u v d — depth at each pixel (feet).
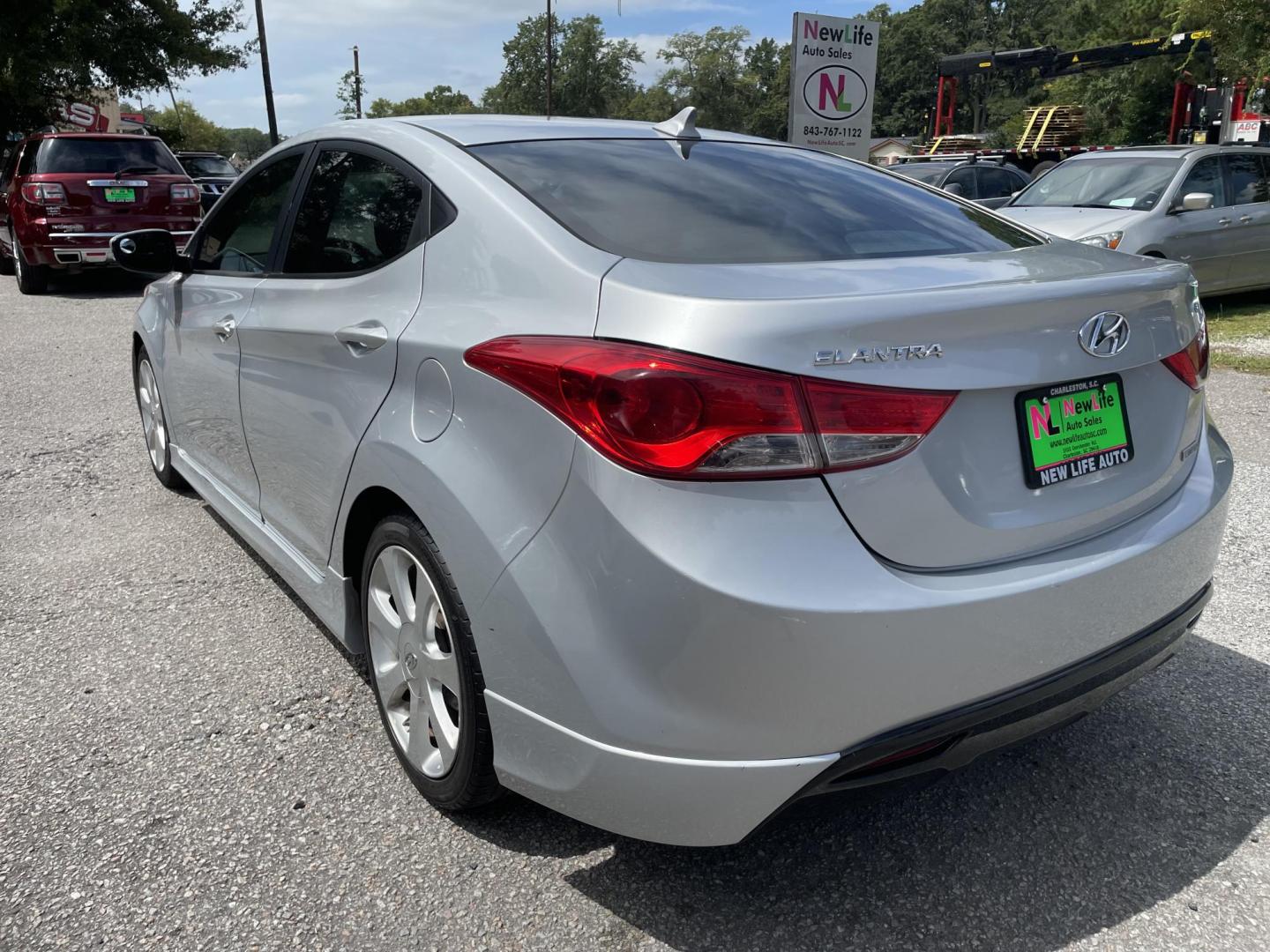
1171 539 7.09
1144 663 7.24
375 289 8.25
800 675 5.63
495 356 6.48
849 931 6.77
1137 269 7.36
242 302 10.50
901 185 9.70
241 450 10.86
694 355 5.62
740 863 7.42
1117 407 7.05
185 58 71.46
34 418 20.39
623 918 6.86
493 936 6.66
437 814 7.89
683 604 5.56
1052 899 7.07
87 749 8.73
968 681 6.11
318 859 7.36
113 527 14.15
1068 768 8.63
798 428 5.60
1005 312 6.16
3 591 12.01
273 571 12.60
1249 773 8.53
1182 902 7.04
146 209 39.83
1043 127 81.51
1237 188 33.06
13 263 48.14
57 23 67.31
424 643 7.59
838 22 48.88
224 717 9.28
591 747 6.06
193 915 6.79
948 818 7.97
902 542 5.92
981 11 374.43
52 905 6.87
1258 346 28.02
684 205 7.75
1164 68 153.79
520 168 7.94
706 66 313.32
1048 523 6.53
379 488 7.79
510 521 6.30
